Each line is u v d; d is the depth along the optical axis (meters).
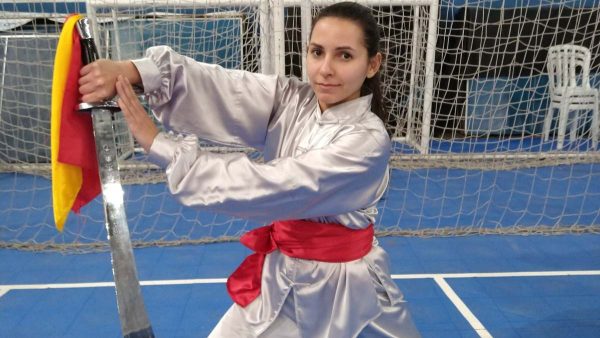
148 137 1.07
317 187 1.09
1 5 5.02
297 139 1.36
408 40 5.66
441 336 2.54
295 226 1.29
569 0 5.98
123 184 5.16
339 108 1.28
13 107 5.59
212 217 4.30
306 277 1.28
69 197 1.17
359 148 1.15
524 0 6.34
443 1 6.36
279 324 1.33
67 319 2.71
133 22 5.36
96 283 3.13
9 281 3.16
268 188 1.06
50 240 3.85
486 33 5.94
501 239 3.80
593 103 6.05
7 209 4.61
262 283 1.35
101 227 4.14
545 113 6.82
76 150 1.13
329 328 1.28
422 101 5.99
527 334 2.56
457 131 7.00
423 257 3.47
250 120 1.39
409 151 5.93
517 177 5.49
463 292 2.98
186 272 3.25
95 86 1.08
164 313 2.75
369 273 1.32
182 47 5.38
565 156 5.93
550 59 6.11
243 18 4.89
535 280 3.13
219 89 1.35
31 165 5.64
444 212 4.44
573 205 4.64
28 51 5.43
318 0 4.31
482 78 6.71
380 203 4.64
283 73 4.33
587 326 2.62
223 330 1.42
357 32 1.17
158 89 1.28
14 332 2.59
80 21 1.10
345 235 1.28
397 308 1.37
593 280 3.13
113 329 2.62
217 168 1.07
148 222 4.21
